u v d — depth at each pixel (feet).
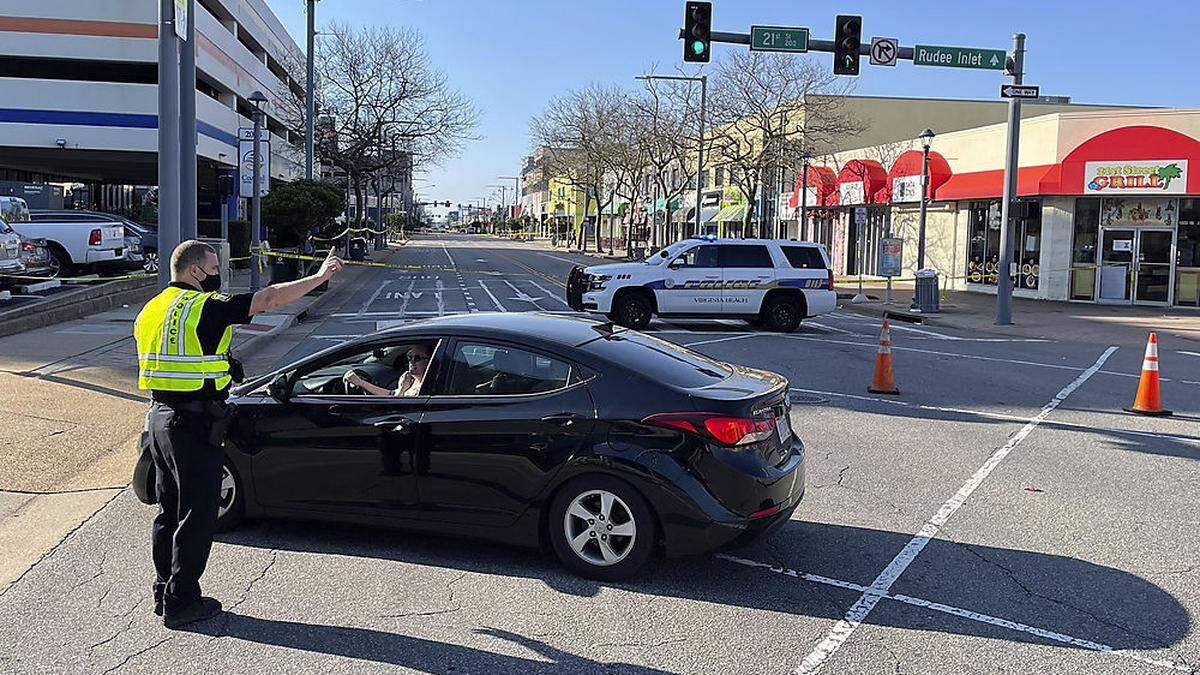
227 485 20.18
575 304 66.08
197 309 15.70
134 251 84.43
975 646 15.53
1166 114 85.81
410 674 14.44
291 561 19.10
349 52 147.23
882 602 17.39
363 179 161.99
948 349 56.95
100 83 135.95
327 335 60.13
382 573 18.49
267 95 198.29
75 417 30.78
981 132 101.76
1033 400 39.14
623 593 17.62
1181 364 51.42
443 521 18.81
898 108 146.61
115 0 135.33
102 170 174.81
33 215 78.43
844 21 63.98
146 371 15.71
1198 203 86.02
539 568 18.80
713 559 19.49
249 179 97.45
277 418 19.66
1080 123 88.22
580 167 258.37
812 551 20.11
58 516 21.86
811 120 135.13
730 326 69.62
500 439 18.29
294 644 15.40
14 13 132.98
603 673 14.52
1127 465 27.94
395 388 19.70
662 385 18.11
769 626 16.28
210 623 16.19
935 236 111.04
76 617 16.40
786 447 19.16
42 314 54.39
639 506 17.69
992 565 19.39
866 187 116.88
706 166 183.01
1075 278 90.79
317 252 98.02
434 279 119.34
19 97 134.00
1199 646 15.58
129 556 19.34
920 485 25.52
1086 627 16.34
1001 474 26.76
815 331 67.15
